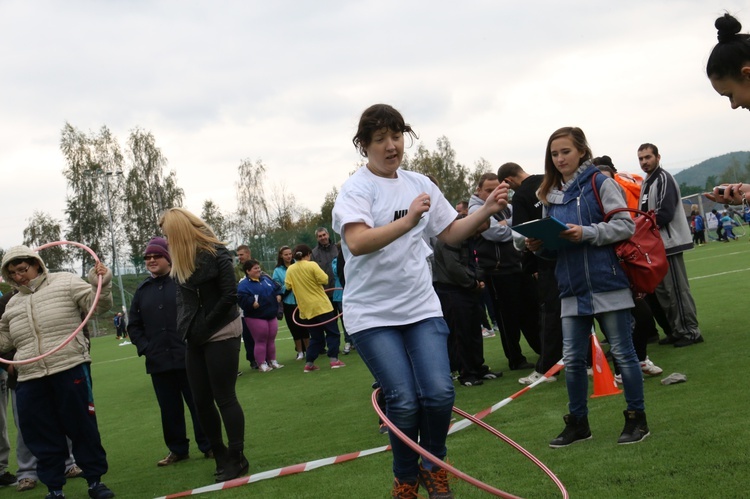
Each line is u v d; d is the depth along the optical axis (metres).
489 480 4.46
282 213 62.00
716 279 15.51
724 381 6.11
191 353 5.67
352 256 3.74
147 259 6.64
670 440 4.66
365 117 3.73
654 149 8.08
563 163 4.99
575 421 5.02
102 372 16.36
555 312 7.30
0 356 6.31
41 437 5.71
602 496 3.88
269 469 5.68
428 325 3.72
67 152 61.03
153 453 7.20
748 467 3.96
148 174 62.69
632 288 4.81
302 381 10.58
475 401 7.08
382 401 4.09
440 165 69.44
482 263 8.35
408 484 3.75
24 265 5.86
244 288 12.24
